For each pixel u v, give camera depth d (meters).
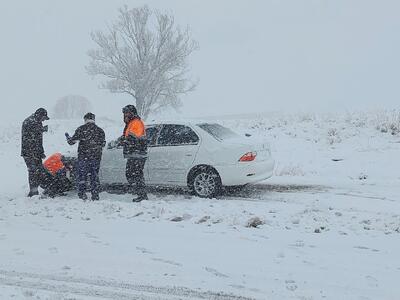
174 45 32.22
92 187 9.28
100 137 9.27
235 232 6.66
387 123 16.98
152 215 7.77
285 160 15.37
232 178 9.52
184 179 9.84
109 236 6.49
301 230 6.77
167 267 5.18
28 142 9.83
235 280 4.80
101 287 4.64
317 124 18.62
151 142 10.16
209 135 9.81
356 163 14.12
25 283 4.75
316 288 4.57
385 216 7.65
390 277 4.85
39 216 7.91
